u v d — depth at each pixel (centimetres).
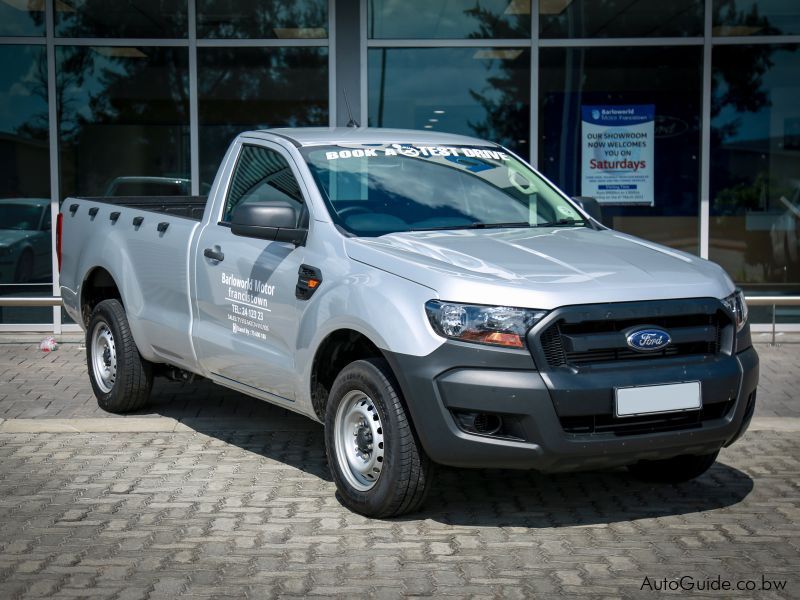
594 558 476
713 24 1162
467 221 599
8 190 1155
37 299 1041
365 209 583
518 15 1163
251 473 613
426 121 1172
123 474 610
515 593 435
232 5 1159
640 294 497
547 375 477
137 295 714
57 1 1148
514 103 1172
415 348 489
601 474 619
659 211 1180
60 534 506
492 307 482
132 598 428
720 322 520
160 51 1160
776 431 716
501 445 480
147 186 1170
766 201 1173
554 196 653
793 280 1177
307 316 554
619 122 1172
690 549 488
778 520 530
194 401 800
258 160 644
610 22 1165
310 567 464
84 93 1159
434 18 1162
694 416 507
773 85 1167
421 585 443
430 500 564
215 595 432
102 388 759
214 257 635
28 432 707
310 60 1165
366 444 529
